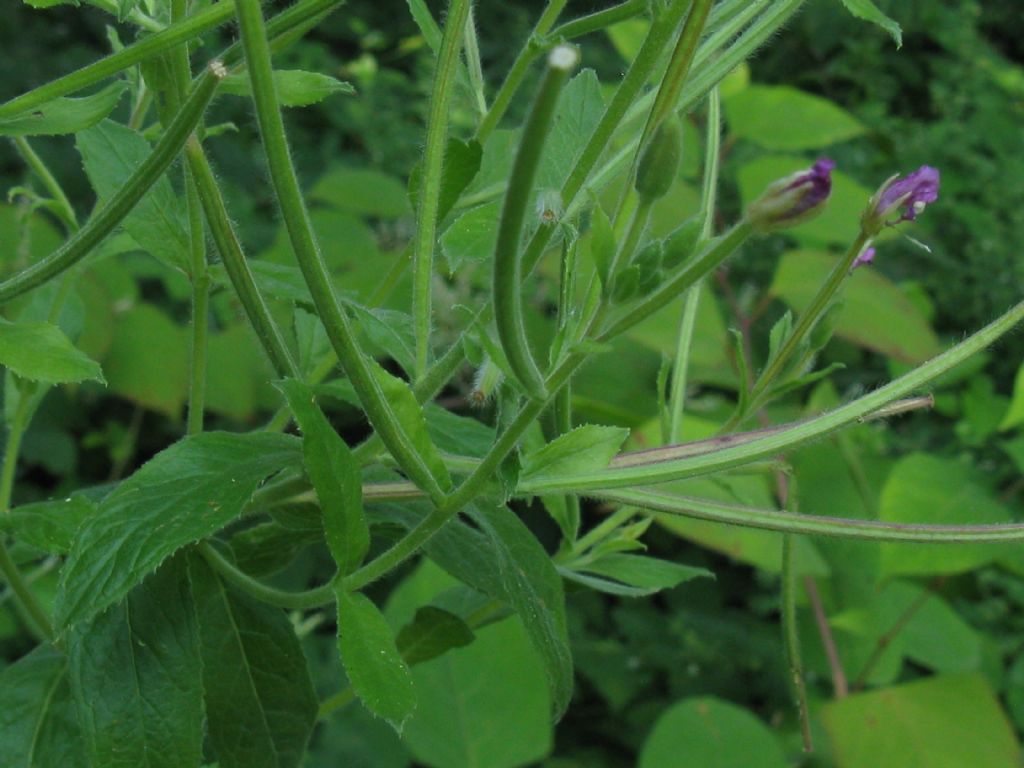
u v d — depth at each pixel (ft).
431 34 0.92
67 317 1.12
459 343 0.82
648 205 0.72
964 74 4.98
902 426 3.53
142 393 2.88
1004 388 3.77
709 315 2.40
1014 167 4.40
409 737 2.07
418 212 0.84
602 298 0.73
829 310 0.93
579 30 0.87
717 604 3.21
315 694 1.00
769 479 2.37
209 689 0.98
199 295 0.93
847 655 2.49
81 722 0.83
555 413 0.91
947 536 0.81
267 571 1.03
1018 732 2.79
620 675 3.02
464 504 0.79
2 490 1.05
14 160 3.56
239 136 3.96
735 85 2.68
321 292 0.71
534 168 0.60
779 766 2.29
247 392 2.92
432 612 1.04
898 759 2.19
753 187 2.48
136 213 0.92
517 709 2.10
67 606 0.74
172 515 0.77
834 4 5.08
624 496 0.84
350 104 4.26
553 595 0.92
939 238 4.26
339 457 0.79
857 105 5.08
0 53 4.06
